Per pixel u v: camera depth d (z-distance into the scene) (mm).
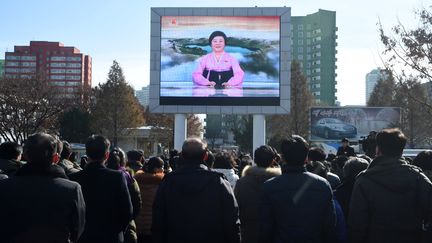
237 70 31094
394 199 5004
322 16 146875
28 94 51656
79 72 152750
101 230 5742
